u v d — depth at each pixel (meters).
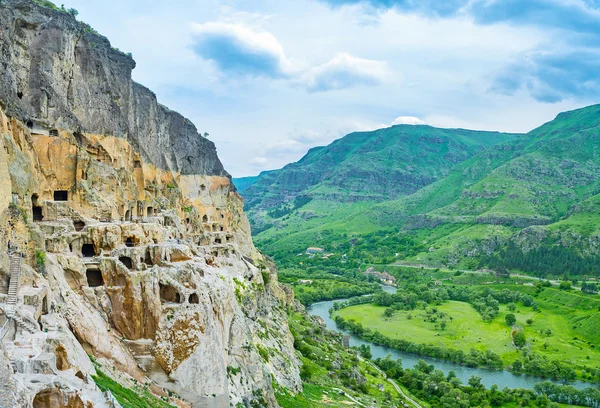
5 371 42.50
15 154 75.62
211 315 83.75
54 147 93.75
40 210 87.69
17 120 80.69
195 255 111.69
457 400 162.12
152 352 76.31
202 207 179.88
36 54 96.38
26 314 56.94
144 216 124.62
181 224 140.75
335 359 168.25
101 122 114.12
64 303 69.38
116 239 86.62
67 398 49.22
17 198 74.00
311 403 119.75
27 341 53.31
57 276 71.38
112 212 102.19
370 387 161.75
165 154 161.25
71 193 96.75
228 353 95.94
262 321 141.12
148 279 78.44
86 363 61.94
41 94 93.44
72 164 97.12
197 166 183.00
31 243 69.25
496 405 164.38
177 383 76.62
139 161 131.75
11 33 86.94
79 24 114.06
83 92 110.94
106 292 77.44
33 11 98.25
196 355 79.00
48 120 94.56
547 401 164.38
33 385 47.06
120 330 76.56
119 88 130.62
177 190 155.50
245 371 96.88
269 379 104.94
